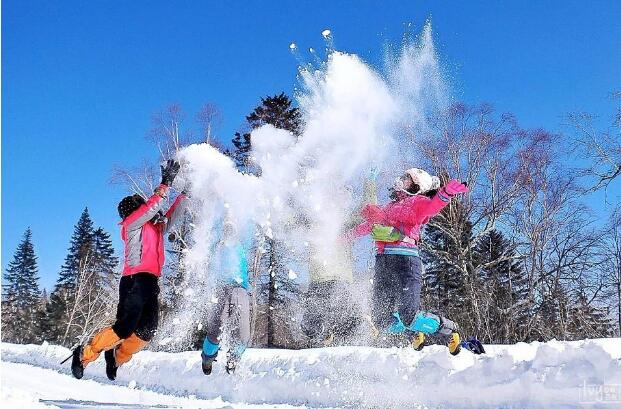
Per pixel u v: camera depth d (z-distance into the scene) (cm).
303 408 568
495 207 2488
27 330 4166
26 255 5762
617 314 2512
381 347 659
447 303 2367
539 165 2527
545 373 447
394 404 530
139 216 495
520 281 2564
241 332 546
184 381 729
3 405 389
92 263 4053
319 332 608
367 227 544
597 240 2486
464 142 2414
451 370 518
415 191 539
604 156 2188
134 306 491
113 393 685
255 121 2350
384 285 524
